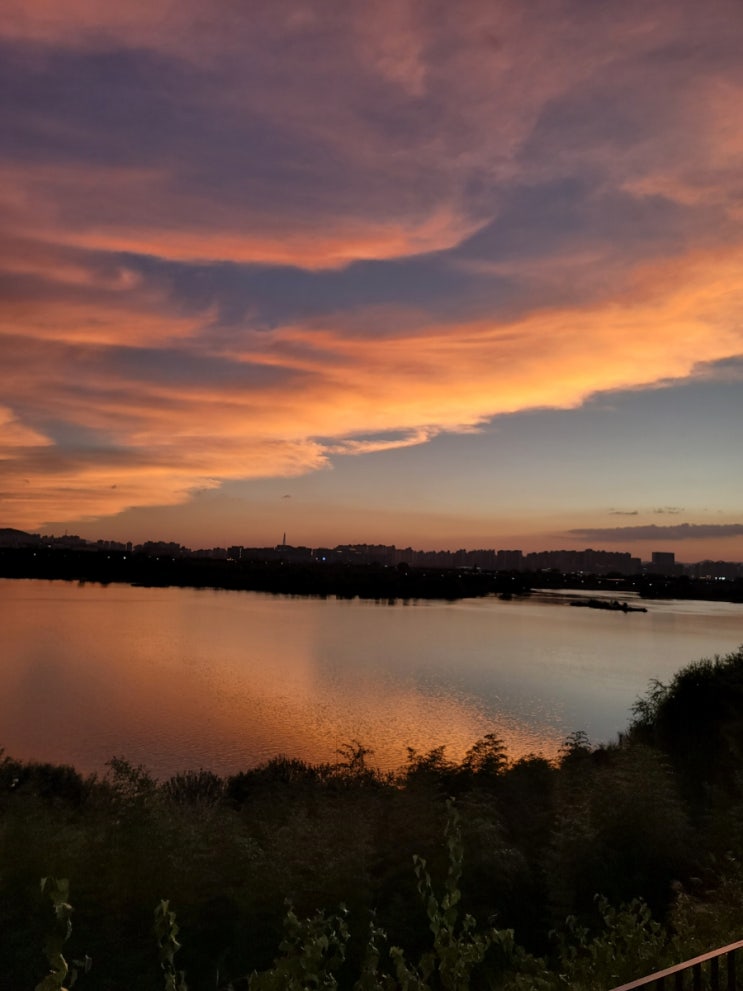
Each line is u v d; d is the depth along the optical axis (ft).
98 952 19.26
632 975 16.80
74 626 391.45
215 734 149.38
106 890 21.47
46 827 26.12
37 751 130.72
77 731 151.23
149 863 22.77
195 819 31.71
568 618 538.47
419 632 394.32
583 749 46.44
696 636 401.90
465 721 166.09
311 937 14.76
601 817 27.84
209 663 266.98
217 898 21.86
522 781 39.19
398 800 31.42
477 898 24.82
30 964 18.57
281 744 140.46
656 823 27.53
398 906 23.06
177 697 196.65
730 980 11.68
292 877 22.89
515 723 163.22
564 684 224.12
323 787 41.81
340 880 22.65
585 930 20.72
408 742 141.59
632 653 310.45
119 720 163.43
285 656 287.07
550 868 25.90
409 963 20.66
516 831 31.86
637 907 24.21
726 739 47.80
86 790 47.16
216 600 650.43
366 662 272.92
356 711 177.47
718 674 58.03
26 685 213.05
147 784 29.66
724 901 21.80
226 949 20.02
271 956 20.17
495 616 536.42
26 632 358.23
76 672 240.32
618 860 26.09
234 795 57.93
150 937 20.11
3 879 21.58
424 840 27.55
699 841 28.58
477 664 270.46
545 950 23.24
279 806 37.27
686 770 46.19
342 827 27.02
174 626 404.16
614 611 646.74
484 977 20.85
